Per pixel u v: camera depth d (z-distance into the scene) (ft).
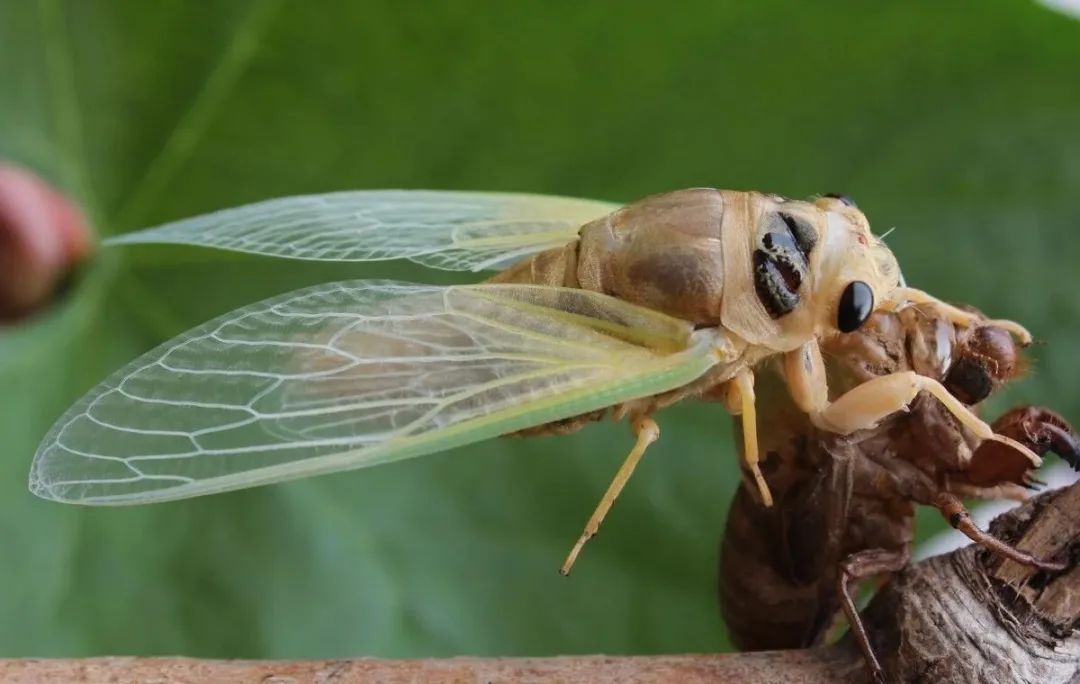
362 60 0.73
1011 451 0.64
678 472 0.73
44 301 0.72
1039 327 0.72
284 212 0.70
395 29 0.73
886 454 0.65
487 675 0.62
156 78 0.73
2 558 0.70
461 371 0.65
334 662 0.63
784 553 0.66
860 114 0.73
